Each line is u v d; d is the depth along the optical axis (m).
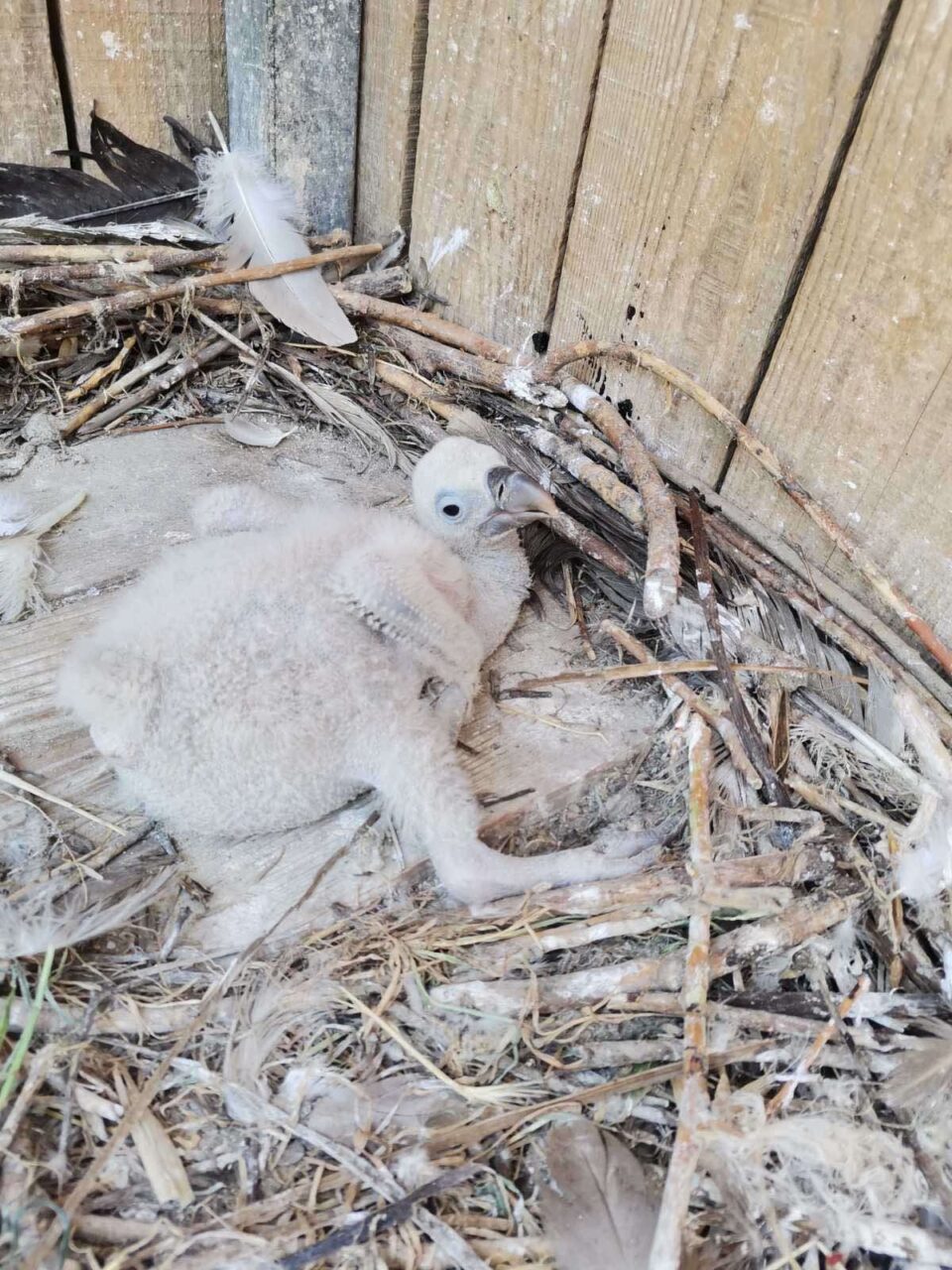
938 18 0.48
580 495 0.71
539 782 0.57
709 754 0.56
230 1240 0.39
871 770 0.57
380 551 0.53
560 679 0.60
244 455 0.78
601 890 0.49
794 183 0.57
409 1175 0.41
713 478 0.70
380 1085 0.44
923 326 0.54
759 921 0.49
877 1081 0.45
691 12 0.58
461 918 0.50
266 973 0.47
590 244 0.72
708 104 0.59
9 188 0.89
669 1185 0.39
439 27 0.75
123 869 0.51
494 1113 0.44
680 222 0.64
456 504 0.60
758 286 0.61
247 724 0.49
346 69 0.84
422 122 0.81
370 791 0.57
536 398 0.74
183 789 0.50
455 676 0.54
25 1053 0.42
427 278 0.88
